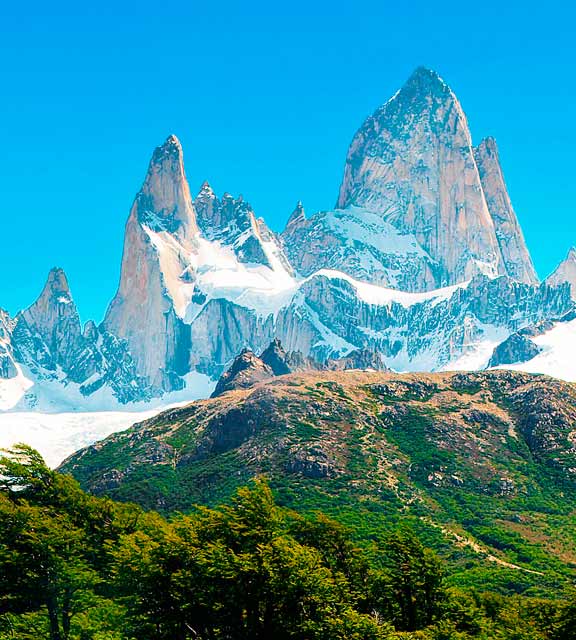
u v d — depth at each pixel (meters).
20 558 123.81
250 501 119.44
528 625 145.75
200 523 119.38
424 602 136.62
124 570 116.62
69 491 145.00
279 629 108.81
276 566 108.94
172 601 110.94
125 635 116.62
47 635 126.00
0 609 127.25
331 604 114.69
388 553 143.00
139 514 152.62
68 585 123.56
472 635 136.12
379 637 113.56
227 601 108.00
